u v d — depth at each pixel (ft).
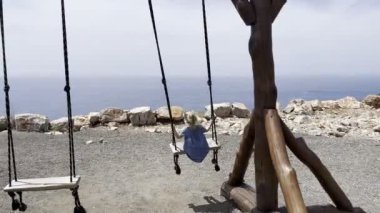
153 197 12.22
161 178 14.20
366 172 14.71
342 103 28.66
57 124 22.80
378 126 22.09
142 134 21.29
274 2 8.48
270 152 8.27
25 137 20.85
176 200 11.93
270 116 8.48
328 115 26.37
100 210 11.18
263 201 9.01
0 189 13.07
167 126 22.93
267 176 8.87
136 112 23.15
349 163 15.96
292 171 7.75
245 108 25.40
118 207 11.41
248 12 8.47
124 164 16.08
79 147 18.85
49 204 11.69
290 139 8.82
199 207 11.30
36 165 15.98
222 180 13.92
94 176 14.55
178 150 11.30
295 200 7.41
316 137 20.67
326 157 16.83
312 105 27.86
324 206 9.18
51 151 18.17
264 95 8.60
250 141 10.26
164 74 11.24
